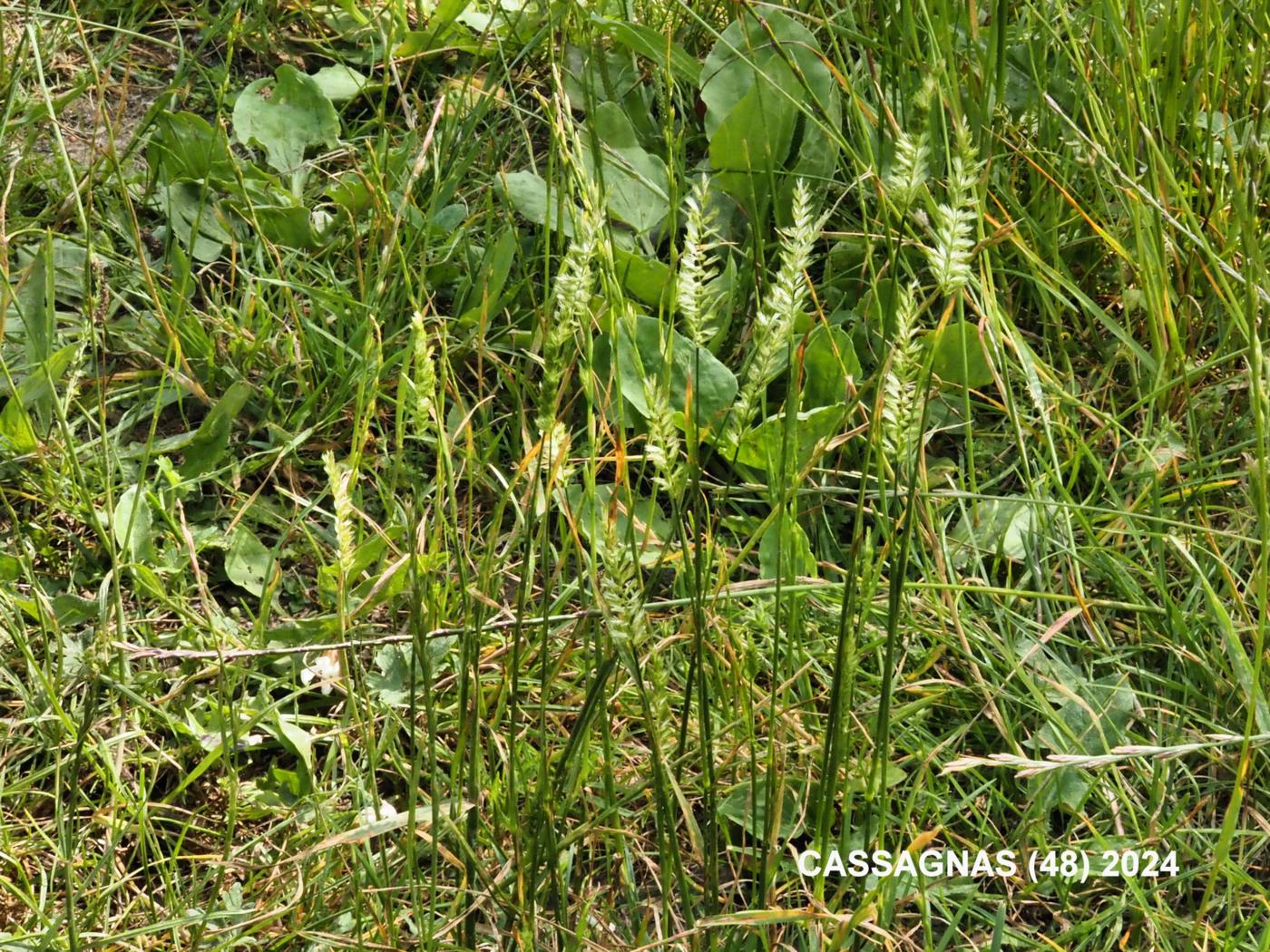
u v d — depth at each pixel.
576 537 1.30
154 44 2.29
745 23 1.93
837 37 2.15
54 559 1.68
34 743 1.53
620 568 1.11
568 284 1.09
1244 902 1.45
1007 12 2.02
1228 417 1.84
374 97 2.25
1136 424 1.88
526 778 1.44
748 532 1.72
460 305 1.92
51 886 1.43
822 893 1.23
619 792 1.50
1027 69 2.06
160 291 1.92
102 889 1.40
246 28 2.27
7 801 1.50
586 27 2.00
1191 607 1.66
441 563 1.67
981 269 1.79
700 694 1.19
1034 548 1.70
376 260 1.95
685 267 1.06
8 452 1.74
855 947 1.30
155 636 1.60
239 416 1.86
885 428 1.07
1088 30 2.13
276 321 1.93
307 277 1.98
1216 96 1.94
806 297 1.92
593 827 1.34
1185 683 1.60
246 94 2.11
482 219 2.03
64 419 1.62
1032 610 1.68
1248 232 1.62
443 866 1.42
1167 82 1.96
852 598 1.14
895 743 1.54
